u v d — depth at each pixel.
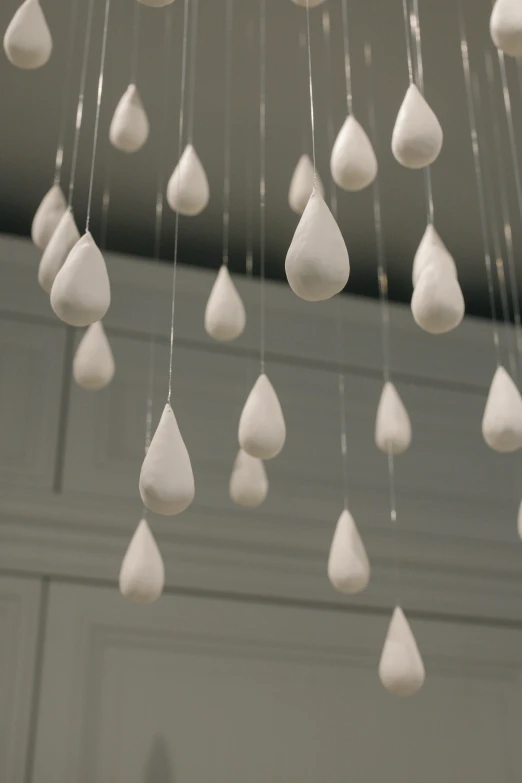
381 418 0.73
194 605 1.25
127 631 1.21
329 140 1.33
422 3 1.10
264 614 1.28
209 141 1.33
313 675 1.27
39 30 0.51
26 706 1.12
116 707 1.16
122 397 1.31
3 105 1.25
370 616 1.33
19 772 1.09
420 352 1.51
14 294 1.31
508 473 1.49
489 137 1.32
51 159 1.35
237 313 0.65
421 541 1.38
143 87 1.23
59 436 1.26
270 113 1.28
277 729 1.22
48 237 0.66
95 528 1.23
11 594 1.17
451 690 1.33
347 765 1.23
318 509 1.35
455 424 1.49
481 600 1.38
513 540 1.44
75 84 1.22
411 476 1.42
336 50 1.18
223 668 1.23
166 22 1.13
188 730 1.18
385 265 1.61
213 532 1.28
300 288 0.40
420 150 0.46
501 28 0.46
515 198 1.41
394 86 1.24
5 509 1.20
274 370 1.41
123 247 1.56
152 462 0.43
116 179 1.39
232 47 1.17
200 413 1.34
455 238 1.53
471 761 1.29
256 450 0.51
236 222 1.47
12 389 1.27
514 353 1.57
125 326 1.35
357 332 1.48
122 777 1.13
